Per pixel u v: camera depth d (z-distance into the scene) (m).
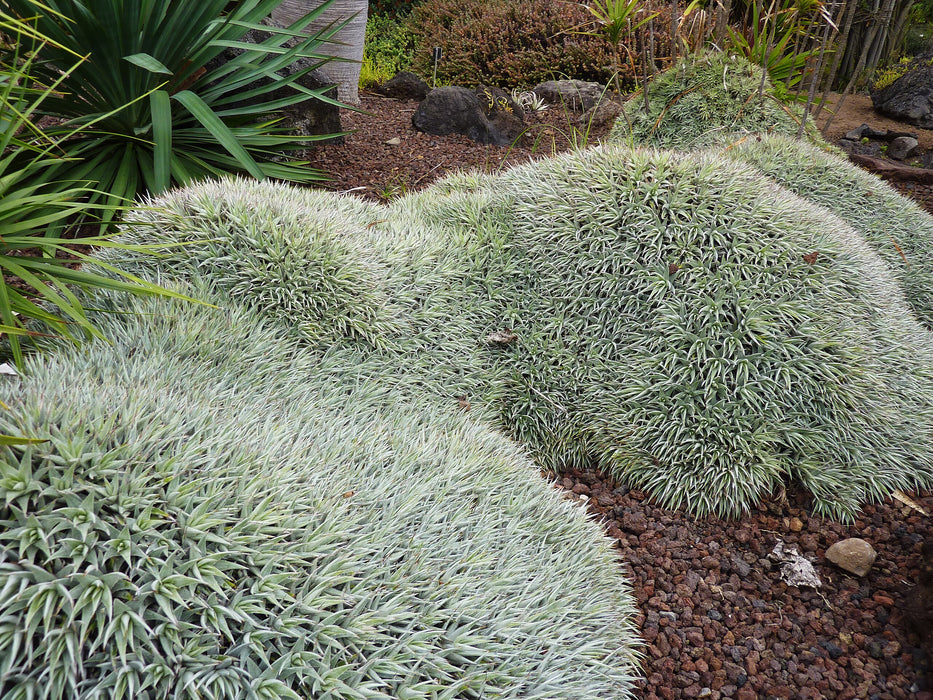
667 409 2.98
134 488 1.51
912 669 2.25
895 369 3.15
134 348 2.49
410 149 6.17
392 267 3.25
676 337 3.04
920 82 8.15
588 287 3.27
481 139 6.58
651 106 5.79
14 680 1.29
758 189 3.35
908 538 2.70
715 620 2.43
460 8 10.21
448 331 3.20
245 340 2.72
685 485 2.87
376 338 3.00
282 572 1.55
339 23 6.82
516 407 3.21
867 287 3.25
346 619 1.55
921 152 7.19
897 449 2.95
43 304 2.78
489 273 3.42
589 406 3.12
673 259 3.14
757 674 2.24
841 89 9.58
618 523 2.84
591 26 8.63
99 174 4.21
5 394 1.72
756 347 2.98
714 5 7.38
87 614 1.33
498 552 2.04
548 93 7.99
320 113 5.70
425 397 3.00
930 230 4.53
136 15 3.88
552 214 3.40
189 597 1.44
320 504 1.75
